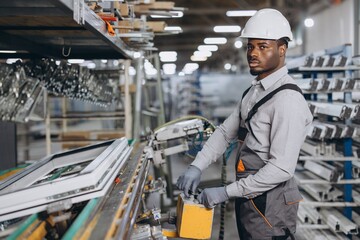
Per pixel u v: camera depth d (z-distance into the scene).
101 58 3.19
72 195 1.34
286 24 2.06
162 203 4.54
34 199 1.30
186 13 9.09
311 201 3.57
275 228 2.07
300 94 1.98
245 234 2.18
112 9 2.18
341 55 3.46
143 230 1.82
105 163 1.60
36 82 1.95
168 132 2.71
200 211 2.00
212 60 23.58
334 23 7.53
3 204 1.29
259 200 2.07
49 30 2.08
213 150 2.41
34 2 1.34
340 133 3.30
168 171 4.76
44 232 1.28
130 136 4.50
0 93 1.83
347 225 3.25
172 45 14.98
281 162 1.90
